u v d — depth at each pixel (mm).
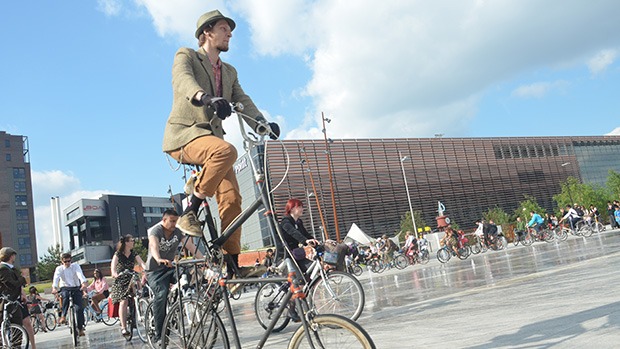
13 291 6898
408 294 8828
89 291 16016
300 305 2721
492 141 77938
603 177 90812
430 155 71062
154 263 5699
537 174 81000
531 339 3502
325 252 6102
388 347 3977
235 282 3227
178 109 3281
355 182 63125
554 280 7172
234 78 3592
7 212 94000
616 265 8023
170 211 5676
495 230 25578
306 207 57312
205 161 3100
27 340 6695
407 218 58906
